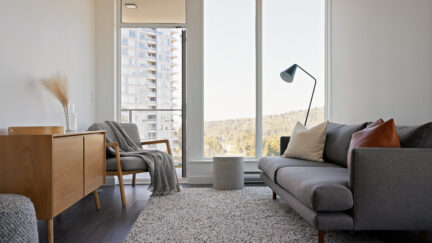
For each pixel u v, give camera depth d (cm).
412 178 196
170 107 523
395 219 195
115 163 324
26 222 165
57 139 210
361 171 194
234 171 392
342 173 237
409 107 287
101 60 441
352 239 221
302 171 250
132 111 521
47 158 201
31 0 277
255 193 369
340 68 432
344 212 198
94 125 355
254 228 243
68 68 353
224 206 308
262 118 466
